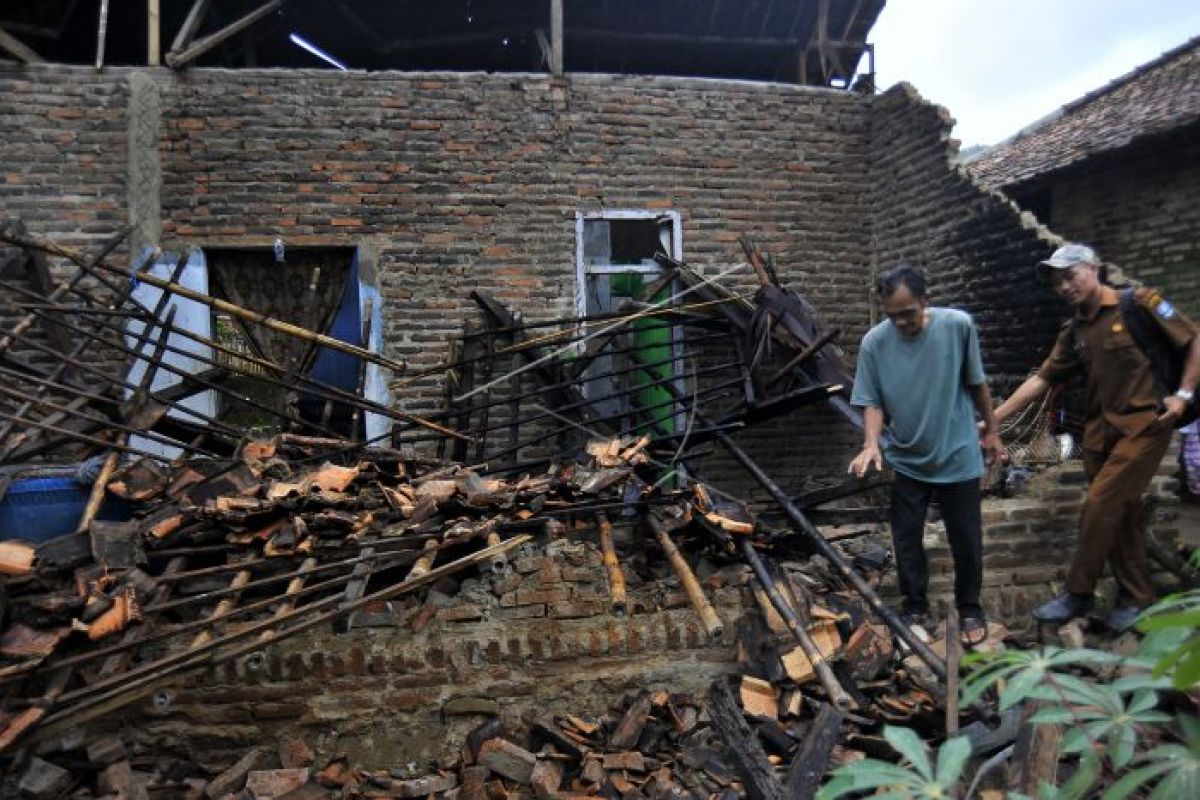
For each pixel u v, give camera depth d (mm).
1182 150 6848
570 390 6250
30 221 5766
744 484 6824
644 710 3406
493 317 6164
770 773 2828
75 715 2773
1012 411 3795
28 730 2664
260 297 6402
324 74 6156
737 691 3463
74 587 3131
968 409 3514
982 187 5742
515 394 6090
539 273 6453
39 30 6711
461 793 3111
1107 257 7586
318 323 6449
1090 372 3539
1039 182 7953
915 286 3299
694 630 3576
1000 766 2428
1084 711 1566
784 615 3324
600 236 6980
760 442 6887
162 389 5328
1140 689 1588
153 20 5949
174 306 5020
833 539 4309
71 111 5836
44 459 4602
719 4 7430
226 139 6016
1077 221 7902
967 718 2953
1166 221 7023
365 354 5039
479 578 3602
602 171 6562
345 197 6180
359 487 3947
